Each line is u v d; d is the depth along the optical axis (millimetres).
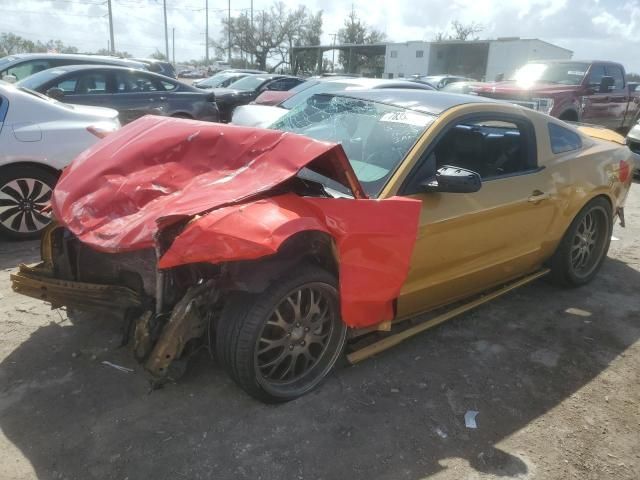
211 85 17156
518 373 3197
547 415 2828
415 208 2773
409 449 2510
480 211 3293
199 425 2570
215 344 2641
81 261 2994
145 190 2666
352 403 2807
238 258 2195
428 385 3012
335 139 3383
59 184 2953
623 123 12469
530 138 3828
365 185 2914
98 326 3369
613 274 4906
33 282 2930
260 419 2639
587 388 3094
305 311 2744
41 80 8148
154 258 2684
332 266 2773
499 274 3752
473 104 3463
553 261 4316
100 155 3029
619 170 4543
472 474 2387
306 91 8109
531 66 12141
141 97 9055
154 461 2340
